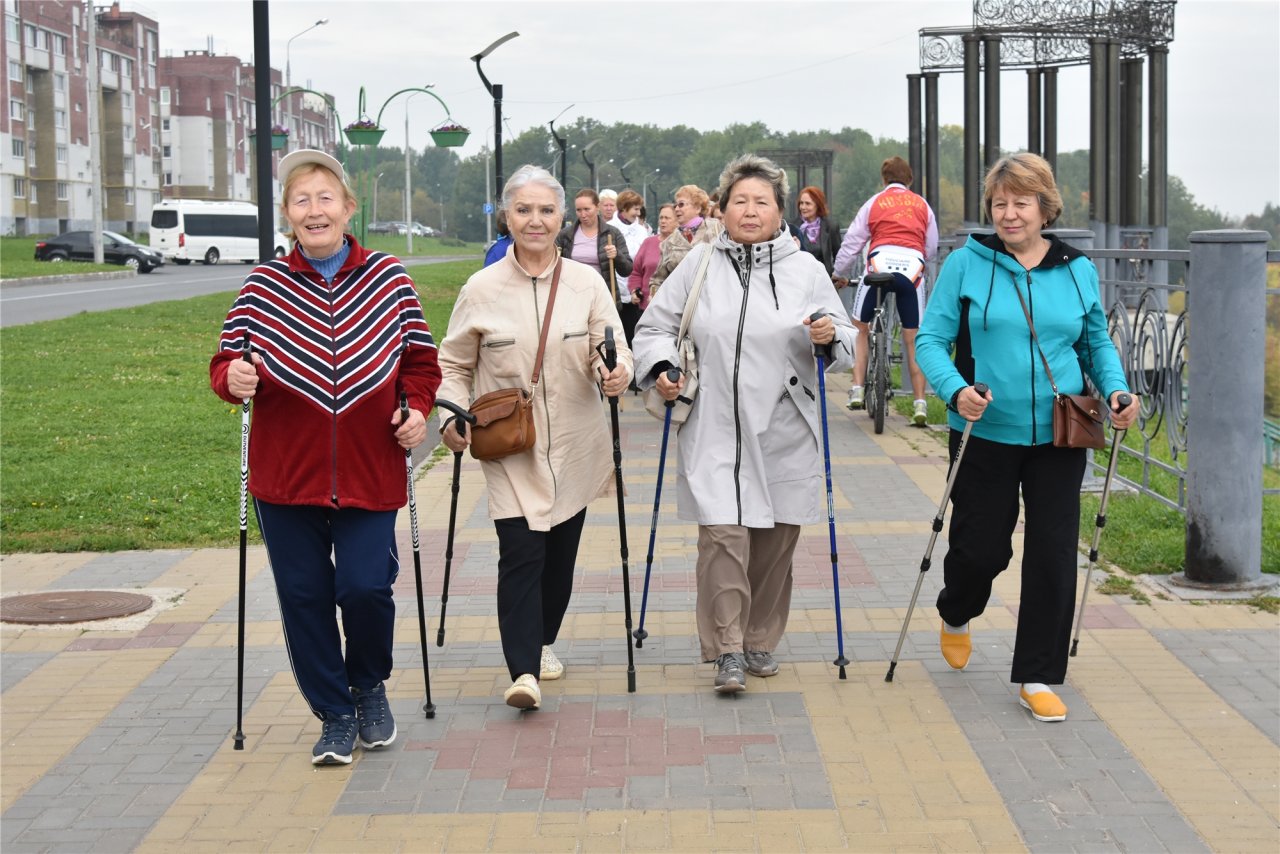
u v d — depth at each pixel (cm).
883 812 419
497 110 2298
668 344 519
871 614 627
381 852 400
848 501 868
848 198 14612
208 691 543
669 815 420
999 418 495
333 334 453
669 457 1058
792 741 477
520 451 498
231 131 11388
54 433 1209
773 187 518
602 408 525
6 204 8538
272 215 1185
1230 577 641
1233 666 545
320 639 464
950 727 487
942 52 2188
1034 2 1952
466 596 670
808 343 521
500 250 1037
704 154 14988
